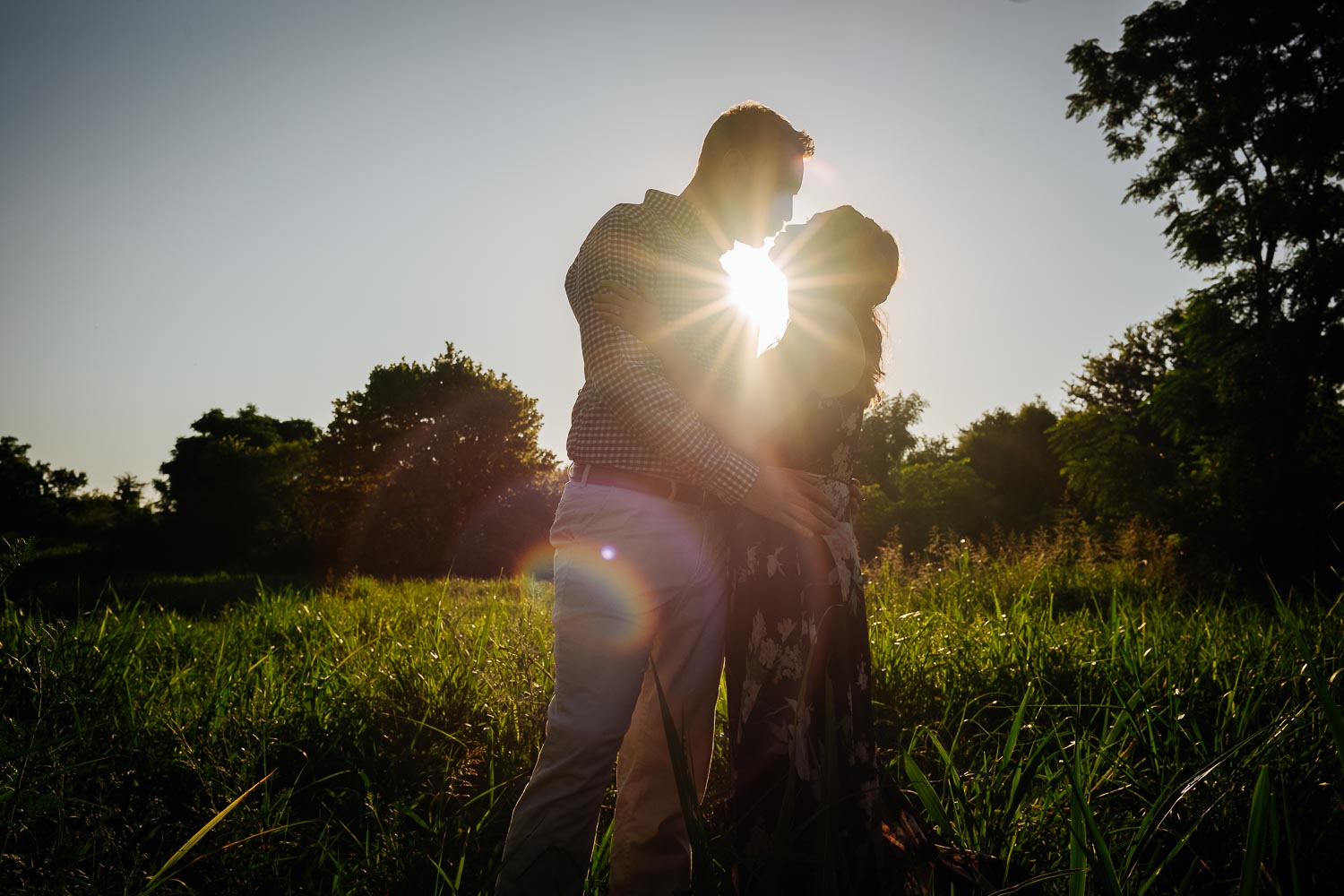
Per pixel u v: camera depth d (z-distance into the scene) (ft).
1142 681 9.93
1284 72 62.85
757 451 6.19
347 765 8.59
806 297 6.33
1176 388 72.43
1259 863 3.96
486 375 130.21
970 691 10.66
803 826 4.84
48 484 173.06
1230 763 6.50
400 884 6.08
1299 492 61.11
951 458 163.84
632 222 6.18
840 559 6.09
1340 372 62.08
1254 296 66.28
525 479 118.83
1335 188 63.21
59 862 5.54
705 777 6.28
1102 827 6.18
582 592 5.73
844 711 5.82
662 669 6.10
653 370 5.66
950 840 5.61
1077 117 72.74
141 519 130.11
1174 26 66.44
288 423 266.57
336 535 123.24
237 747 8.36
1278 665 9.97
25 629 11.46
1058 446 85.40
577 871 5.12
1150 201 69.62
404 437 122.93
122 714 9.12
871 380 6.61
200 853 6.22
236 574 95.96
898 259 6.85
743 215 6.60
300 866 6.63
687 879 6.14
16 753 6.95
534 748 8.98
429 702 10.32
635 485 5.80
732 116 6.57
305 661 12.53
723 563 6.31
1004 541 40.14
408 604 21.94
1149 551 39.37
